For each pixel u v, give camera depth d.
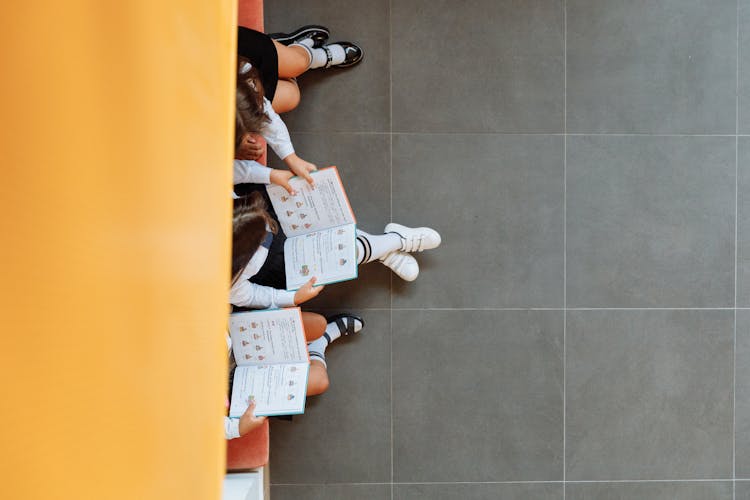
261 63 1.94
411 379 2.45
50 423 0.11
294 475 2.44
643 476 2.48
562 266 2.46
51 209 0.11
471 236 2.45
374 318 2.44
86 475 0.11
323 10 2.40
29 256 0.10
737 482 2.48
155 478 0.12
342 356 2.44
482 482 2.45
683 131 2.47
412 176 2.43
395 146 2.43
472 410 2.46
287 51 2.15
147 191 0.11
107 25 0.11
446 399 2.45
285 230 2.10
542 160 2.45
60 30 0.11
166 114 0.12
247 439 2.02
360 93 2.42
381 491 2.44
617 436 2.48
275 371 1.98
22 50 0.10
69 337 0.11
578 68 2.45
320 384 2.21
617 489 2.47
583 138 2.46
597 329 2.47
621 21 2.45
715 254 2.49
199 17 0.12
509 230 2.45
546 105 2.45
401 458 2.45
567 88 2.45
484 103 2.44
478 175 2.44
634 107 2.46
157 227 0.11
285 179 2.01
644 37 2.45
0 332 0.10
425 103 2.43
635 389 2.48
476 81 2.44
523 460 2.46
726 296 2.49
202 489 0.12
